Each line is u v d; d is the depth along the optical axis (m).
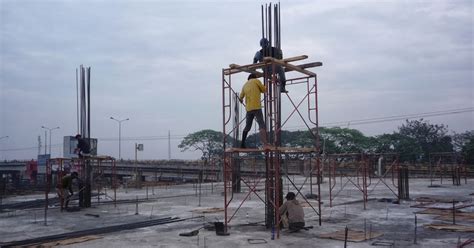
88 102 21.30
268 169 13.22
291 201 12.69
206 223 14.47
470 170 47.75
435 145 73.06
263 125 12.55
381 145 66.44
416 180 41.31
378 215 16.34
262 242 11.05
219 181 45.19
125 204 22.25
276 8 13.38
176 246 10.84
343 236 11.61
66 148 37.59
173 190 33.53
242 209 19.02
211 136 88.69
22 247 11.18
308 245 10.66
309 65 13.84
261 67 12.93
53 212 19.09
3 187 31.06
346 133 66.00
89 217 17.28
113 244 11.31
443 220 14.73
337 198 23.91
